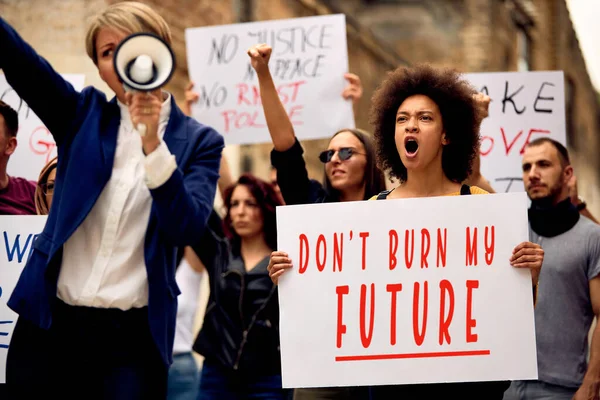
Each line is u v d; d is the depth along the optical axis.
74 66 8.41
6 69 4.65
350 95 8.08
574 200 7.19
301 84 8.13
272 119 6.02
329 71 8.12
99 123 4.84
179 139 4.93
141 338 4.75
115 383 4.69
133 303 4.71
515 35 23.11
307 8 16.47
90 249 4.74
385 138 5.12
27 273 4.71
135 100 4.52
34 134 6.75
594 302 6.33
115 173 4.79
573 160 25.55
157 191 4.57
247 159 13.91
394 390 4.82
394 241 4.80
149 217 4.77
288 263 4.80
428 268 4.78
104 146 4.79
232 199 7.14
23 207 6.20
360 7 22.84
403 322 4.76
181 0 12.23
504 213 4.79
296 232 4.82
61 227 4.65
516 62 23.19
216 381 6.75
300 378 4.74
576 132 25.98
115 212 4.73
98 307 4.70
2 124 6.07
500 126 7.77
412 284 4.77
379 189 6.36
